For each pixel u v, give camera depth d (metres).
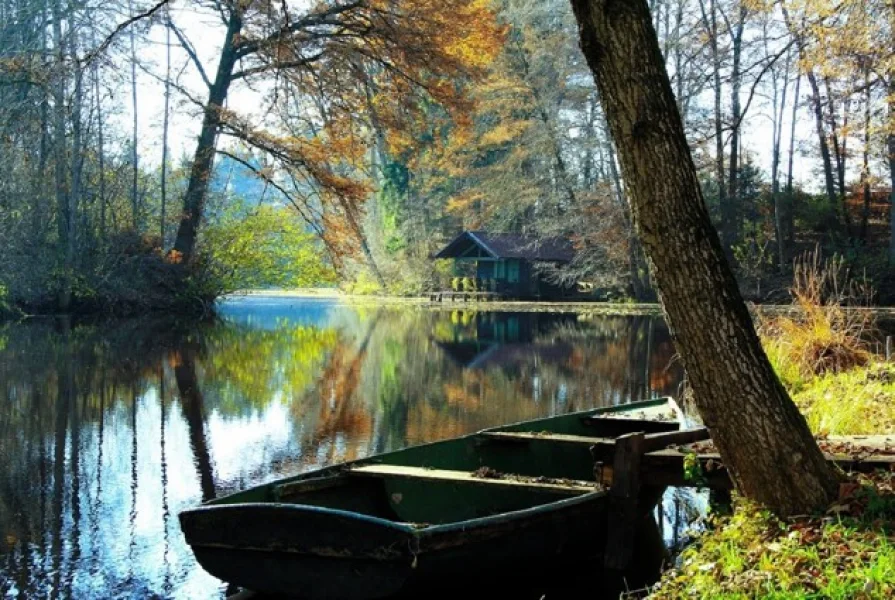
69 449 10.70
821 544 4.55
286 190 27.98
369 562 5.11
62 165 29.33
